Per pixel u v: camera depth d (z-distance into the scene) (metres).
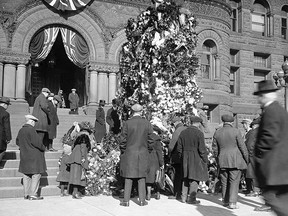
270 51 28.09
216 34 24.12
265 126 4.50
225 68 24.55
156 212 7.38
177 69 10.34
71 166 8.91
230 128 7.96
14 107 18.55
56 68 27.89
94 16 20.66
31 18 19.33
